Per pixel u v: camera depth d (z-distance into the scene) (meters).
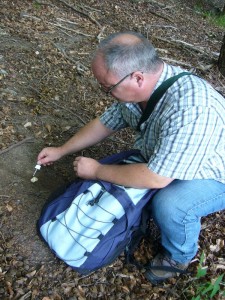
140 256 2.37
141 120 2.03
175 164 1.84
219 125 1.87
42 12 5.02
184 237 2.09
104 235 2.09
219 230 2.66
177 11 7.05
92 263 2.14
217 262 2.45
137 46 1.77
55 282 2.14
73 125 3.23
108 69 1.78
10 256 2.20
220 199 2.10
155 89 1.89
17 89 3.45
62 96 3.54
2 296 2.02
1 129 2.97
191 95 1.81
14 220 2.38
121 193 2.07
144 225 2.18
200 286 2.25
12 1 5.00
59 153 2.49
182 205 2.00
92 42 4.64
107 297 2.14
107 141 3.14
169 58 4.86
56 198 2.29
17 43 4.12
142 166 1.96
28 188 2.59
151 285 2.25
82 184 2.19
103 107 3.54
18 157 2.79
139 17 6.03
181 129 1.79
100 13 5.66
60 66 3.93
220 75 4.82
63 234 2.16
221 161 2.00
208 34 6.30
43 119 3.20
